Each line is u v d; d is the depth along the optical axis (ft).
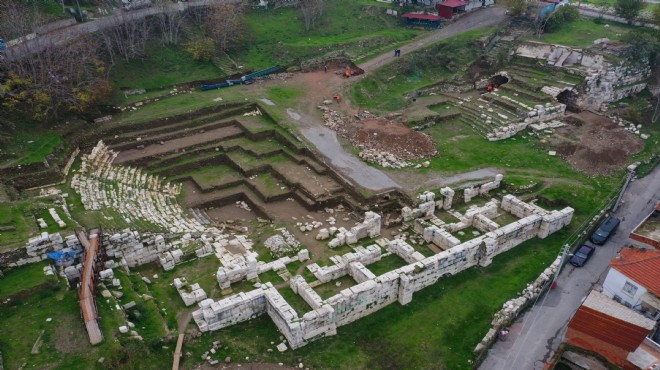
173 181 169.99
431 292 121.70
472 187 159.02
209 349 102.58
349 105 208.33
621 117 205.67
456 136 194.39
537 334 110.63
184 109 196.75
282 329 106.73
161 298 115.96
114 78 207.21
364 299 111.65
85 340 95.25
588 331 100.01
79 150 171.83
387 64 232.94
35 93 165.58
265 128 190.80
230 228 148.97
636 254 114.52
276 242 135.64
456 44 246.88
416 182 161.68
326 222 149.48
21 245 111.65
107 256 122.42
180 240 135.03
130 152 176.65
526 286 123.44
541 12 257.14
